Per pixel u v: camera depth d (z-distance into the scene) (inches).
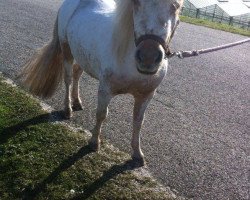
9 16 181.6
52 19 190.7
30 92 91.7
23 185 63.7
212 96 115.6
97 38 66.4
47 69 85.7
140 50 50.3
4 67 115.3
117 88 65.9
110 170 70.8
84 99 99.9
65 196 62.7
